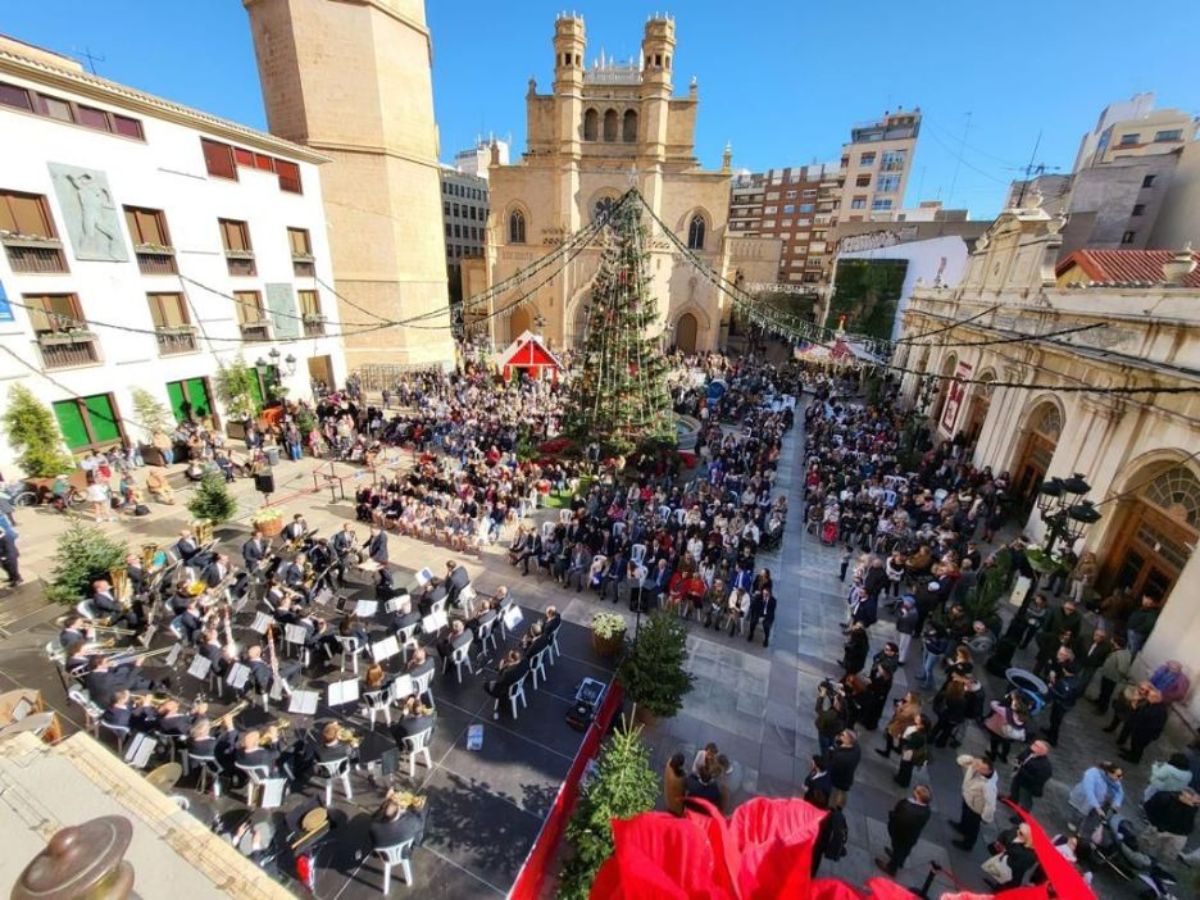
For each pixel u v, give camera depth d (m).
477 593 13.03
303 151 24.44
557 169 42.97
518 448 19.95
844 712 8.54
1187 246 11.16
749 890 1.28
